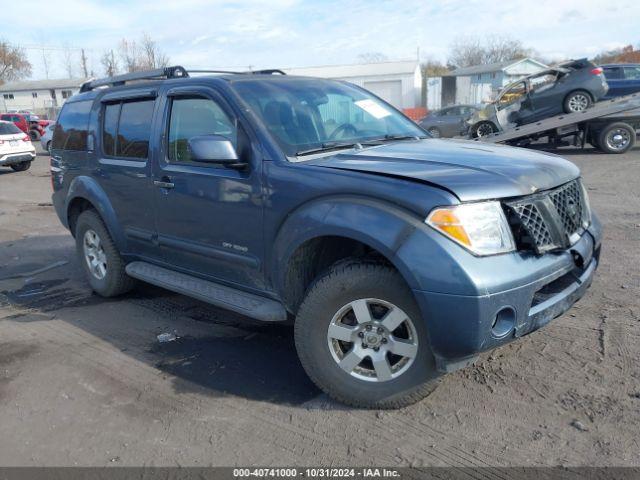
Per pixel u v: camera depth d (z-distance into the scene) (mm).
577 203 3389
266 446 3002
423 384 3090
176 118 4250
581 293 3266
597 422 2984
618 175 10812
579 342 3855
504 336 2832
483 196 2832
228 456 2941
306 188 3250
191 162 4078
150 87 4559
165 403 3490
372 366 3258
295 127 3762
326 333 3258
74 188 5418
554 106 15617
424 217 2812
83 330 4746
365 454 2885
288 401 3430
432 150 3602
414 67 39844
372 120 4328
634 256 5648
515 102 16281
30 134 33656
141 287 5801
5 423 3369
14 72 74688
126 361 4098
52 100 64375
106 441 3133
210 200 3867
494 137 15039
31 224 9586
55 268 6785
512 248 2871
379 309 3145
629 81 17031
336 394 3309
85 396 3631
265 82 4121
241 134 3676
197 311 5051
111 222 4969
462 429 3020
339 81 4699
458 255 2738
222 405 3430
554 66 15953
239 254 3777
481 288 2703
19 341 4586
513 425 3021
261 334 4461
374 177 3043
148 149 4449
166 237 4391
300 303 3557
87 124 5289
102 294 5496
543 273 2916
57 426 3307
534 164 3264
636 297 4566
